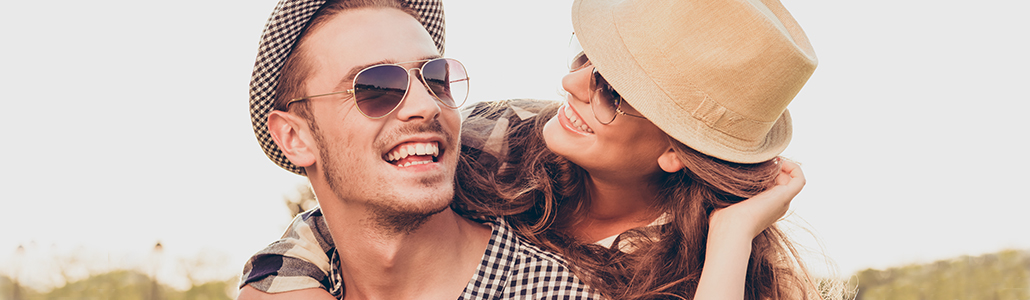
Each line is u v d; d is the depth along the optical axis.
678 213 2.33
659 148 2.27
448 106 1.92
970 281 11.21
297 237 2.24
